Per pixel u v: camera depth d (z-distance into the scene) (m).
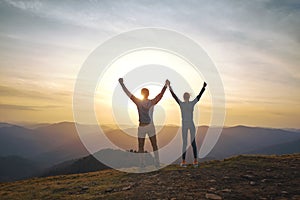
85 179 5.27
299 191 3.50
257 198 3.27
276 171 4.54
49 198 3.89
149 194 3.56
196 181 4.06
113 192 3.84
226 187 3.74
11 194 4.47
